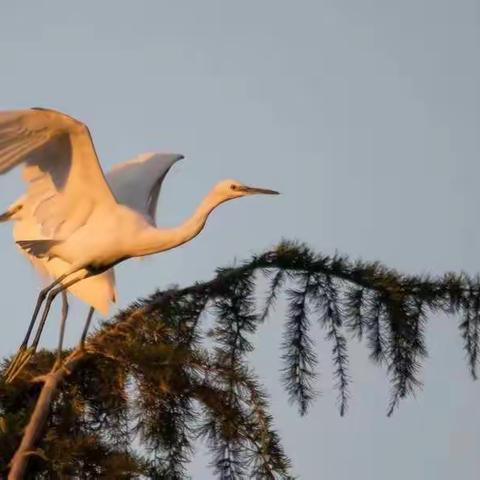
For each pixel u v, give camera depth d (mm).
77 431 11211
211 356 10922
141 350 10828
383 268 11867
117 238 14484
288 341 11758
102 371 11289
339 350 11797
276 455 10555
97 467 10570
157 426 11016
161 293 12195
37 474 10883
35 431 10273
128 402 11219
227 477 10695
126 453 10398
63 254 14727
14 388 11625
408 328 11680
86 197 14438
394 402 11852
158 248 14633
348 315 11773
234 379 10695
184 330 11703
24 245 14484
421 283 11844
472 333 11867
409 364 11773
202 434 10852
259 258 11883
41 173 14180
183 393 10906
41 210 14477
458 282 11797
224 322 11758
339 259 11805
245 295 11820
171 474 10992
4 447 10391
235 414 10641
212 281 11875
